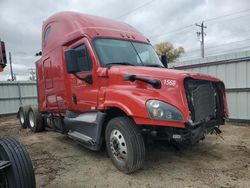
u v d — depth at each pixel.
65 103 6.06
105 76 4.66
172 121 3.71
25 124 9.65
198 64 10.37
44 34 7.07
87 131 5.03
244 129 7.88
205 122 4.28
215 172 4.30
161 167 4.56
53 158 5.36
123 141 4.14
